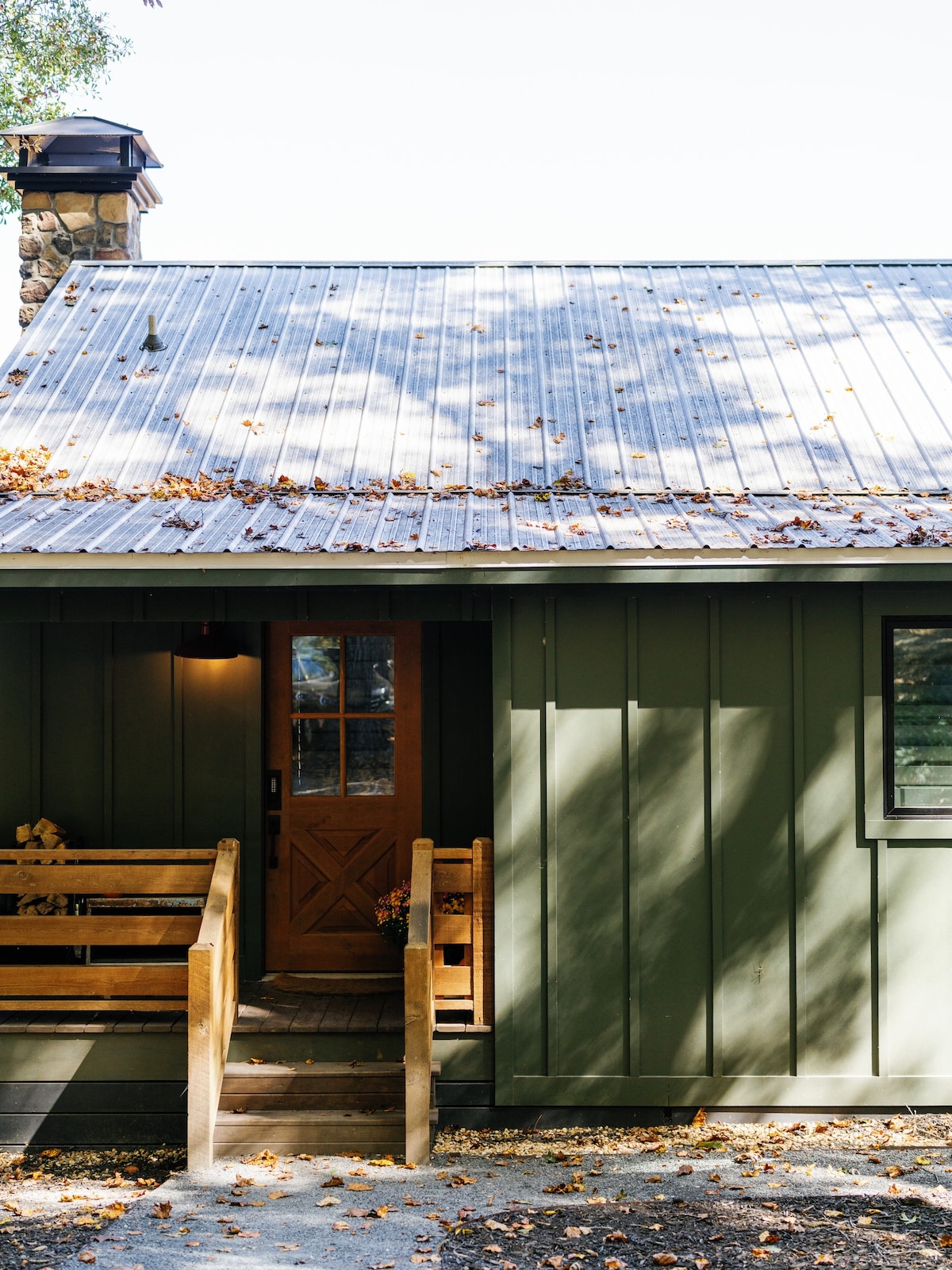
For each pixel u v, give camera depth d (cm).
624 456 781
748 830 629
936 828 624
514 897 626
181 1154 618
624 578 591
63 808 739
